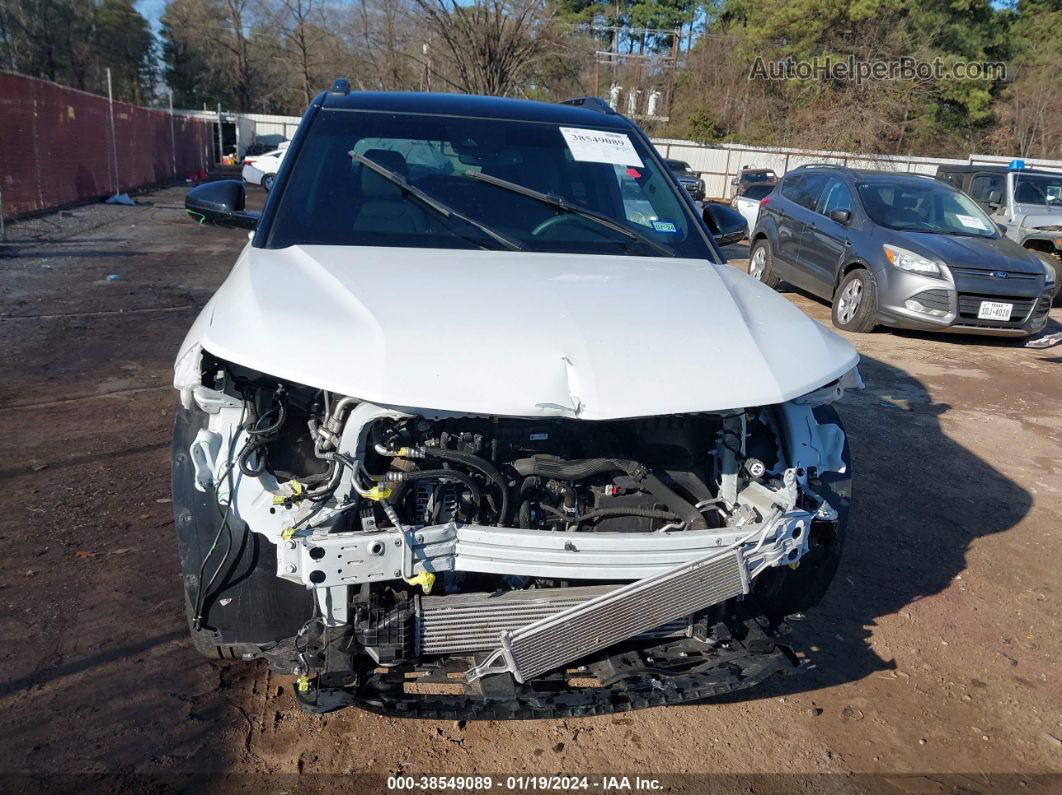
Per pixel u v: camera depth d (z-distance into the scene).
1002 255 8.97
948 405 6.77
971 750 2.88
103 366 6.54
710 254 3.47
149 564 3.66
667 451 2.59
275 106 57.78
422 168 3.47
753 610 2.74
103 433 5.12
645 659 2.54
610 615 2.34
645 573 2.33
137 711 2.79
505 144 3.66
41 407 5.54
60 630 3.17
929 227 9.55
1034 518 4.72
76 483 4.42
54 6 42.69
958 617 3.68
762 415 2.72
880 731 2.95
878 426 6.13
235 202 3.56
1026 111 32.66
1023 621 3.69
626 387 2.28
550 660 2.32
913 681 3.23
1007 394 7.18
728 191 33.09
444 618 2.35
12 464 4.61
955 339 9.42
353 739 2.75
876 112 29.89
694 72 37.62
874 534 4.41
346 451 2.25
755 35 33.69
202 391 2.36
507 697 2.33
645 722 2.93
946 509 4.77
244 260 2.95
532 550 2.27
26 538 3.83
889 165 28.75
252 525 2.30
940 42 32.12
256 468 2.34
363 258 2.87
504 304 2.52
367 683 2.38
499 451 2.44
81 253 12.27
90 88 46.16
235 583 2.47
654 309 2.61
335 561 2.20
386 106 3.75
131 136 24.33
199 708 2.82
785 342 2.62
